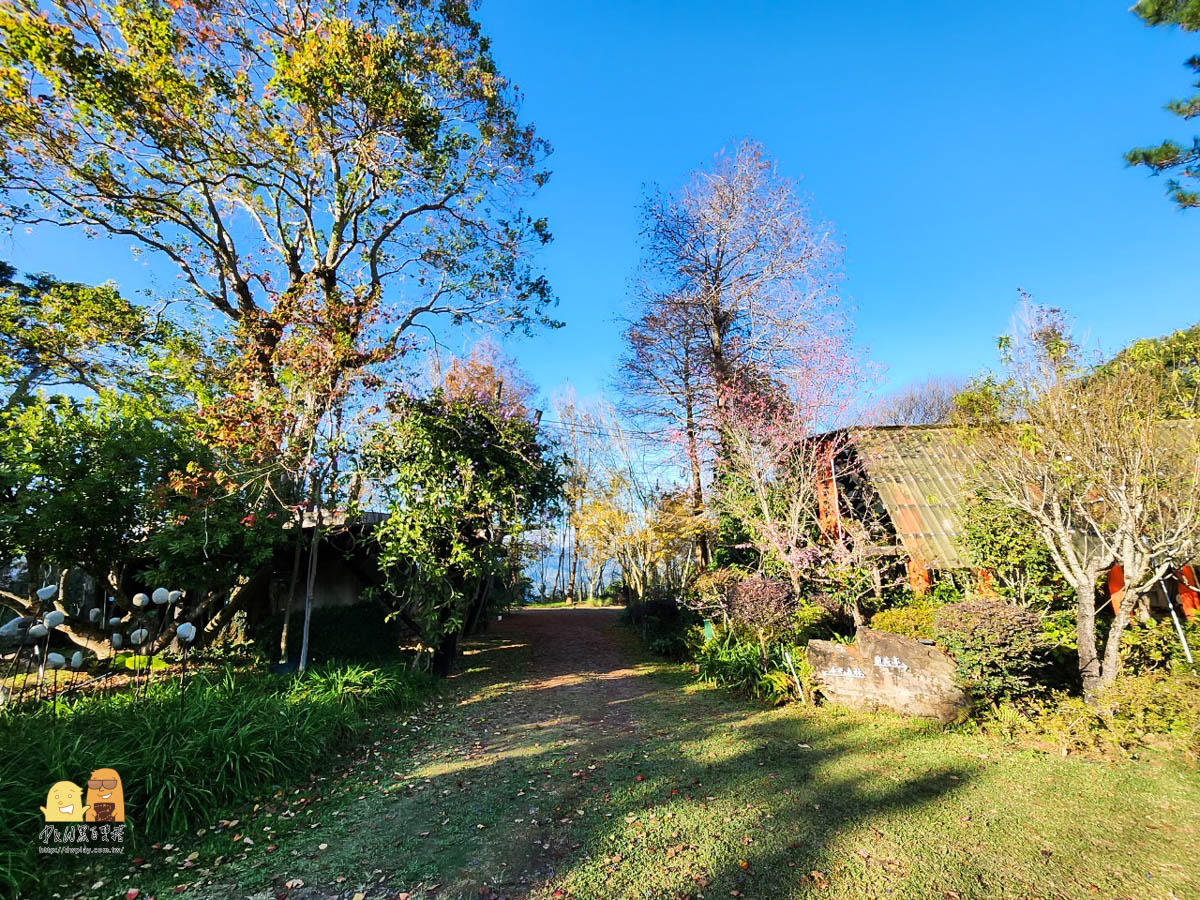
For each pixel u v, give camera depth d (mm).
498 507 9906
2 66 8117
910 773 4848
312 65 9258
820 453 11555
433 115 11156
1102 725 5555
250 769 4750
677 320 18250
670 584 18078
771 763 5211
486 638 16172
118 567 9617
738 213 17766
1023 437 6660
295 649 9945
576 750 5812
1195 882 3201
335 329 8789
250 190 12297
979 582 8672
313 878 3459
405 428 9219
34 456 7676
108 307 12023
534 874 3434
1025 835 3750
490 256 14711
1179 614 8250
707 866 3461
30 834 3586
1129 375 6270
